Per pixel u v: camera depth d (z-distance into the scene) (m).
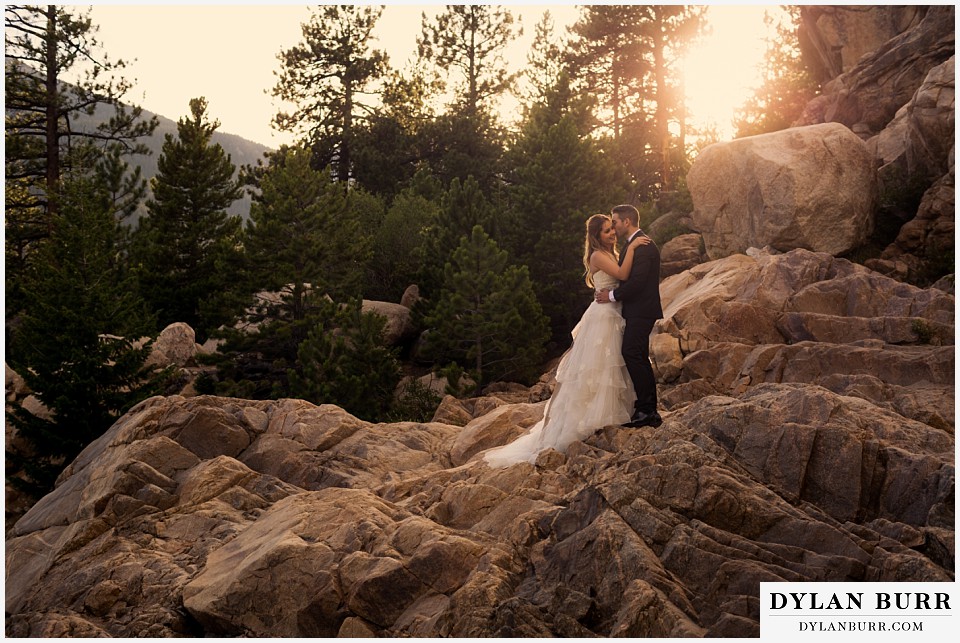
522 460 7.06
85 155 30.91
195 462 7.98
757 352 10.20
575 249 24.25
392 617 5.02
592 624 4.45
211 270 28.55
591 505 5.36
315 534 5.83
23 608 6.02
